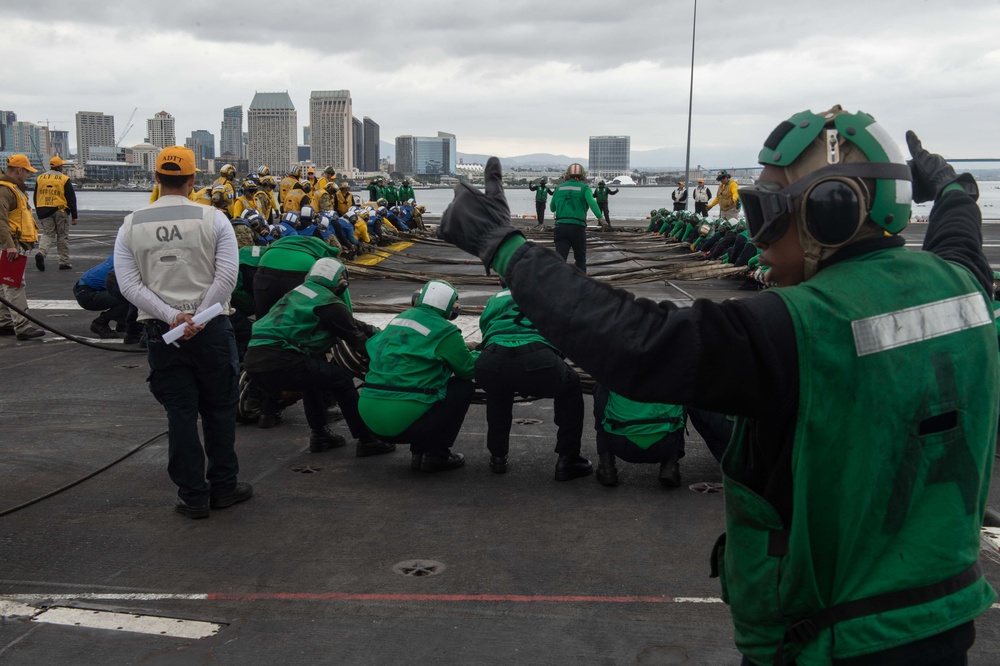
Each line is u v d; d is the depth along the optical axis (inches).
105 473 237.9
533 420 294.5
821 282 63.8
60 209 679.1
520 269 66.4
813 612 63.5
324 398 284.5
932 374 62.6
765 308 61.2
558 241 599.5
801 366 60.2
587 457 251.0
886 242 68.2
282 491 223.5
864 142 65.7
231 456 210.8
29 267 713.6
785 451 62.9
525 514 205.8
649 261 795.4
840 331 60.7
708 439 226.7
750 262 603.2
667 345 59.9
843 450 61.4
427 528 197.0
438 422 230.1
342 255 785.6
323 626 151.3
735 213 890.7
